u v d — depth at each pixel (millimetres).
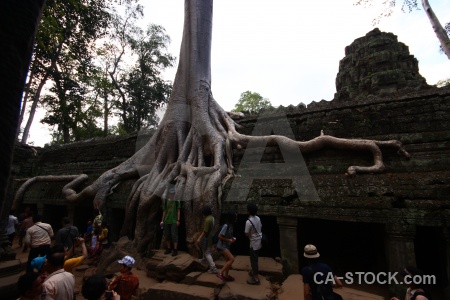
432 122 6023
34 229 4875
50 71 14125
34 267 3312
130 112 21703
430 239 6906
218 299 4172
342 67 14055
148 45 21391
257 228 4637
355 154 6434
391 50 11953
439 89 6180
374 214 5066
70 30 12047
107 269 6137
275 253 7793
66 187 9750
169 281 5043
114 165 10961
